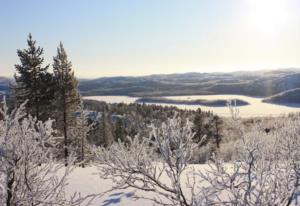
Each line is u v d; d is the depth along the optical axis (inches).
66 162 220.1
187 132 192.1
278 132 192.9
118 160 199.2
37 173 210.8
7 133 200.8
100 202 367.6
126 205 344.2
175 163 191.9
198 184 382.3
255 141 181.0
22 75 1040.2
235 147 193.6
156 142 192.1
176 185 190.2
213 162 194.2
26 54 1046.4
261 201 174.4
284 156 187.3
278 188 180.1
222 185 180.5
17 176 207.0
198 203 180.9
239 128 190.5
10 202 203.0
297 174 180.5
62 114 1157.7
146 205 338.6
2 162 199.2
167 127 191.2
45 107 1103.0
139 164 198.5
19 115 207.5
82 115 1131.3
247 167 181.6
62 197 215.3
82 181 484.4
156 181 198.2
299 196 224.4
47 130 212.4
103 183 470.0
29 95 1036.5
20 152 201.8
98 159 202.5
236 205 175.3
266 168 179.0
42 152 210.2
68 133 1094.4
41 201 206.8
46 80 1072.8
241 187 185.0
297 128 189.0
